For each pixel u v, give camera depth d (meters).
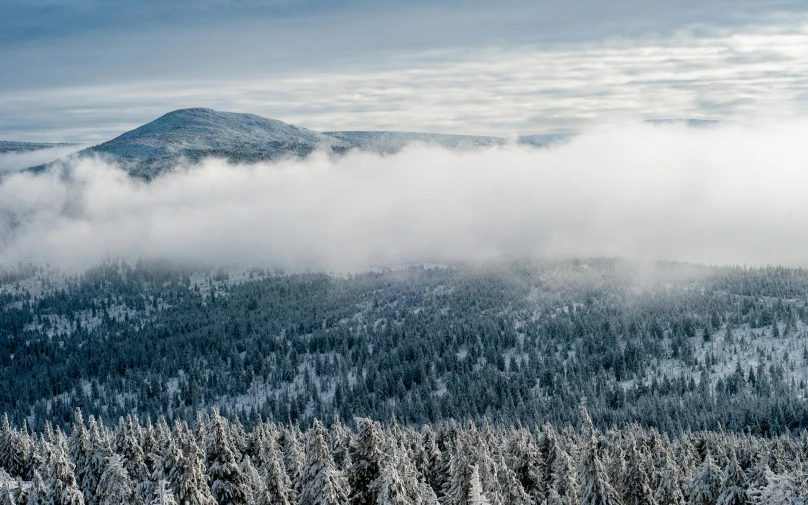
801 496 36.19
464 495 66.38
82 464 82.25
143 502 64.94
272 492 69.25
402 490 54.12
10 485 75.00
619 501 67.19
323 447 64.00
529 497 79.88
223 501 64.25
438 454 98.38
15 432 98.75
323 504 59.44
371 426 62.12
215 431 65.88
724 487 67.12
